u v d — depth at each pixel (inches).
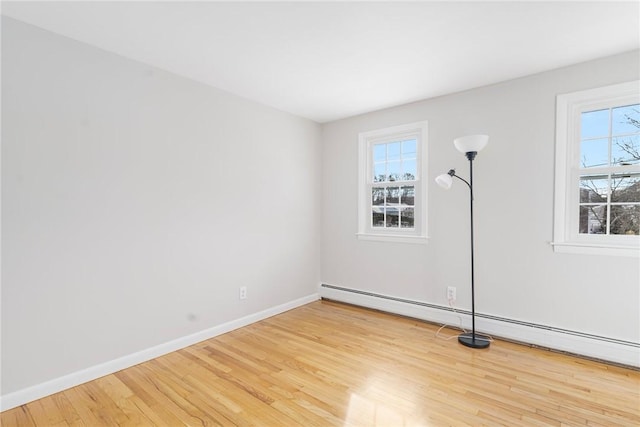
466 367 91.0
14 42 73.4
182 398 77.0
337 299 156.6
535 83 104.0
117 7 69.5
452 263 122.0
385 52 90.1
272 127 136.9
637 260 89.4
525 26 77.2
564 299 100.0
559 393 77.9
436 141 125.2
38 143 76.7
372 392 79.0
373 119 143.4
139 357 94.6
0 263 71.8
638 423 67.0
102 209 87.4
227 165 119.3
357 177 149.2
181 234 105.3
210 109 113.7
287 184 144.4
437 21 75.4
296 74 104.7
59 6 68.9
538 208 104.1
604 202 95.8
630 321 90.5
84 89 84.0
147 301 96.9
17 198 73.9
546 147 102.4
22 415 70.7
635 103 90.8
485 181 114.0
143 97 95.7
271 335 115.7
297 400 75.9
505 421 67.8
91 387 81.8
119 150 90.7
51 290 79.0
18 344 74.3
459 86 114.5
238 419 69.3
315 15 73.1
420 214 131.6
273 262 138.2
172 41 84.3
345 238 154.2
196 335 109.2
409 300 133.0
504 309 110.8
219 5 69.2
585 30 78.9
